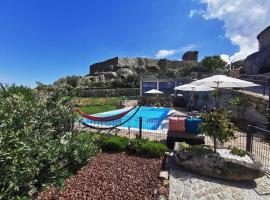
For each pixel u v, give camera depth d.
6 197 4.54
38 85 7.10
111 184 6.10
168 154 8.61
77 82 44.72
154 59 72.69
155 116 21.58
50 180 5.56
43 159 5.48
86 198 5.35
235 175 6.53
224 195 5.82
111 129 12.23
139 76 46.72
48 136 6.07
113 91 41.62
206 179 6.66
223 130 7.25
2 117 5.26
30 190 5.22
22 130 5.20
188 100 26.64
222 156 6.92
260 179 6.80
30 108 5.91
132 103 28.48
